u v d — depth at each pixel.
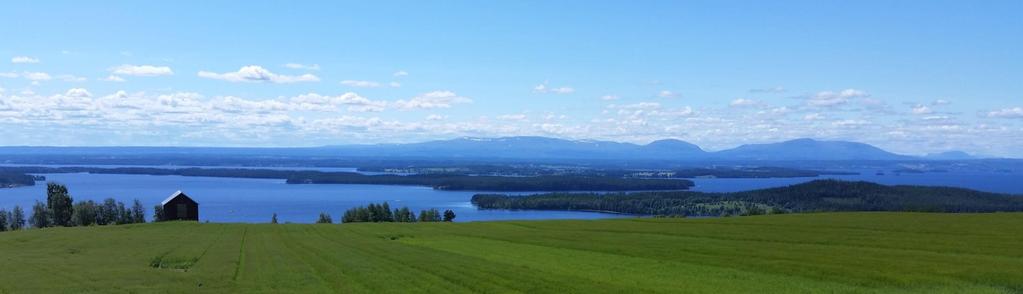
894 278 40.38
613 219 111.38
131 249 69.19
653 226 91.88
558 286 38.09
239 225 114.62
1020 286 37.22
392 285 39.41
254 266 52.03
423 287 38.53
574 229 91.62
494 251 62.53
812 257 51.94
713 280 41.16
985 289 36.62
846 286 38.59
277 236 88.69
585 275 43.47
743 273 44.50
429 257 55.88
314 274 45.56
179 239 83.88
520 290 37.06
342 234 91.12
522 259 54.56
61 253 65.00
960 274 41.16
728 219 98.69
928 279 39.84
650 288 37.47
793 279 41.62
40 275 46.12
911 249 55.75
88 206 148.50
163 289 39.44
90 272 47.66
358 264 50.62
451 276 42.47
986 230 69.56
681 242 68.12
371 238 83.12
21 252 66.38
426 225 110.06
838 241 63.97
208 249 68.62
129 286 40.69
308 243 75.25
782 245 62.38
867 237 66.38
